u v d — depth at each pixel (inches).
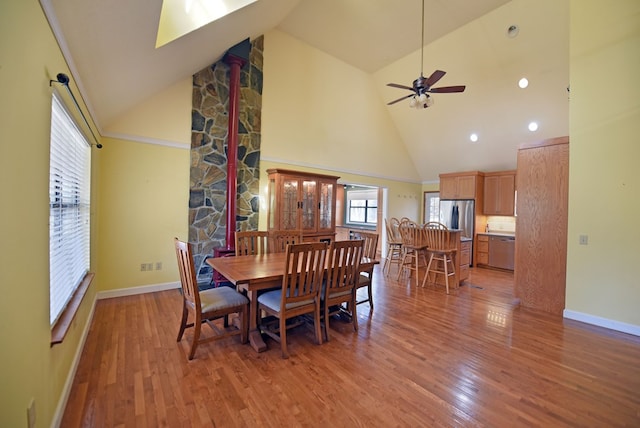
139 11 70.6
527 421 67.4
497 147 246.1
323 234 208.7
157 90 149.6
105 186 143.0
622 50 117.4
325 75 229.9
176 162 162.9
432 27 191.3
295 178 193.5
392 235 227.5
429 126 266.7
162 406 69.9
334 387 78.7
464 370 88.1
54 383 62.2
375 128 270.4
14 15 42.6
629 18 115.4
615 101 119.1
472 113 234.5
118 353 93.7
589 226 126.0
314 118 225.6
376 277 209.9
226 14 108.8
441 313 136.8
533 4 162.2
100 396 72.9
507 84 203.6
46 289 57.7
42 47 54.2
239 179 186.4
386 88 260.4
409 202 311.9
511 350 101.0
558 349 102.0
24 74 46.6
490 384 81.3
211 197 174.1
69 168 87.2
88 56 79.0
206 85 171.2
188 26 100.8
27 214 48.4
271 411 69.1
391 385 80.0
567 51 170.6
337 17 187.6
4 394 39.9
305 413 68.7
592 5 123.2
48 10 54.6
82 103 94.1
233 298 101.0
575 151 129.1
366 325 121.6
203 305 94.5
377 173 277.3
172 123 161.0
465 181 267.1
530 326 122.1
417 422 66.5
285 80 208.1
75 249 95.7
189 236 167.6
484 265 255.4
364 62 239.3
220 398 73.3
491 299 159.2
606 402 74.4
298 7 180.4
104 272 144.6
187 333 109.5
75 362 82.4
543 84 191.2
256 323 106.0
